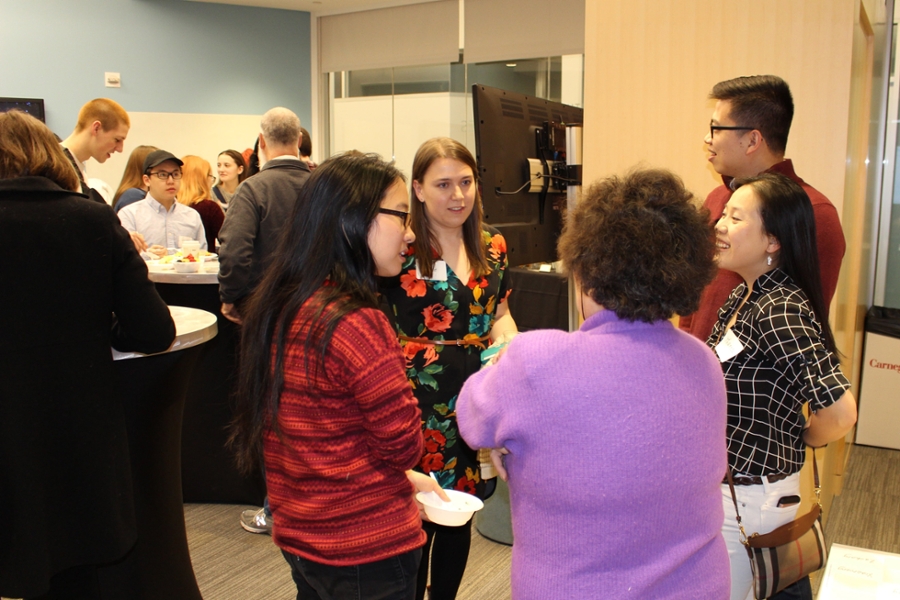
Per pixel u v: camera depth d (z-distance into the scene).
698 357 0.92
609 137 2.45
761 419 1.32
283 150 2.66
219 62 6.68
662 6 2.31
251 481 2.88
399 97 6.79
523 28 6.00
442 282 1.68
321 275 1.13
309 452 1.12
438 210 1.64
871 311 3.82
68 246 1.38
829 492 2.83
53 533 1.44
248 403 1.20
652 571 0.85
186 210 3.86
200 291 2.71
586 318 0.97
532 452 0.88
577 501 0.85
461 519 1.34
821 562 1.37
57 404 1.40
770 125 1.77
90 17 6.11
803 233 1.34
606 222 0.88
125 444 1.54
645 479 0.84
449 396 1.70
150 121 6.43
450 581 1.78
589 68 2.46
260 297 1.19
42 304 1.36
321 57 7.11
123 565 1.67
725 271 1.78
